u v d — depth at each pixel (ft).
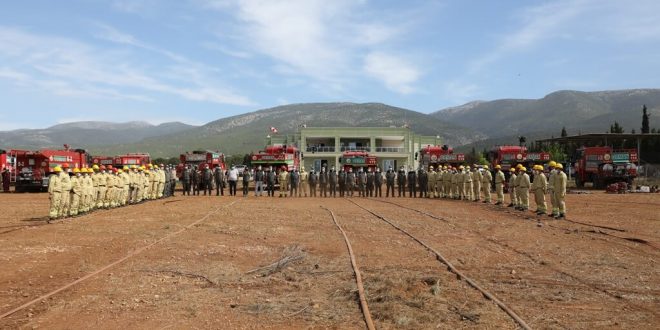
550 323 26.32
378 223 68.23
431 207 94.63
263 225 65.36
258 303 30.12
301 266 40.52
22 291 32.94
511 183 97.66
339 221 70.08
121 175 94.68
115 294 32.07
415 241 53.06
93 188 84.53
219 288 33.86
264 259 43.80
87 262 41.73
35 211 85.46
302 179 139.13
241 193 143.43
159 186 116.26
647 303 30.45
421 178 129.18
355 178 142.00
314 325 26.17
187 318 27.32
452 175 121.60
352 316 27.53
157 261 42.06
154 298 31.17
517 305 29.73
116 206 91.35
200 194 137.49
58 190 71.15
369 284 34.09
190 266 40.32
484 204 102.32
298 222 68.95
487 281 35.70
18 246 48.83
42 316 27.63
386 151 337.72
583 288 33.96
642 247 49.70
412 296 31.24
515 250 47.96
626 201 106.83
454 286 34.01
